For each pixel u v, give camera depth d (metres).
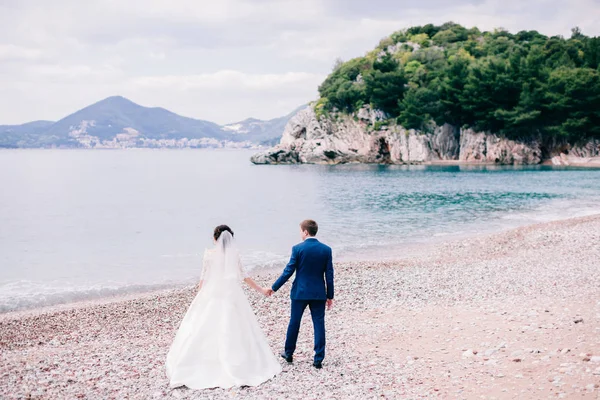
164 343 9.43
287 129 146.38
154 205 46.47
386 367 7.48
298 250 7.57
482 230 27.84
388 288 13.92
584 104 107.38
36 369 7.49
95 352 8.70
